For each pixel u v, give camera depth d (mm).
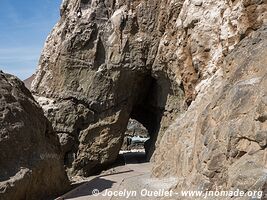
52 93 46031
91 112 44562
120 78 45125
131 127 76938
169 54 38875
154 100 47531
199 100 28172
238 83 17484
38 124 27891
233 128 15664
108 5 46938
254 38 20578
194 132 24078
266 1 22188
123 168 42844
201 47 31328
